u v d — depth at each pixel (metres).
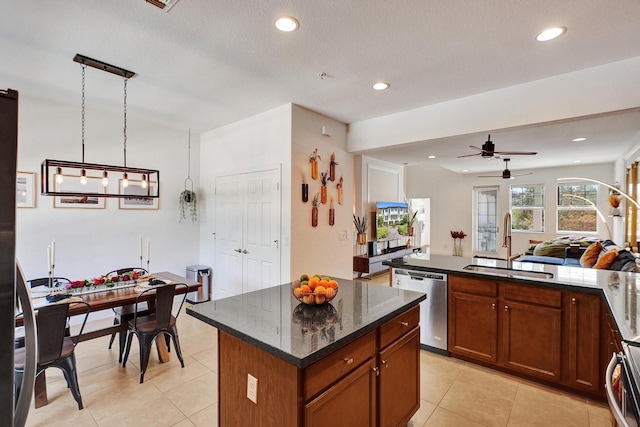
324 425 1.42
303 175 3.98
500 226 8.74
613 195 5.68
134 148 4.52
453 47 2.50
